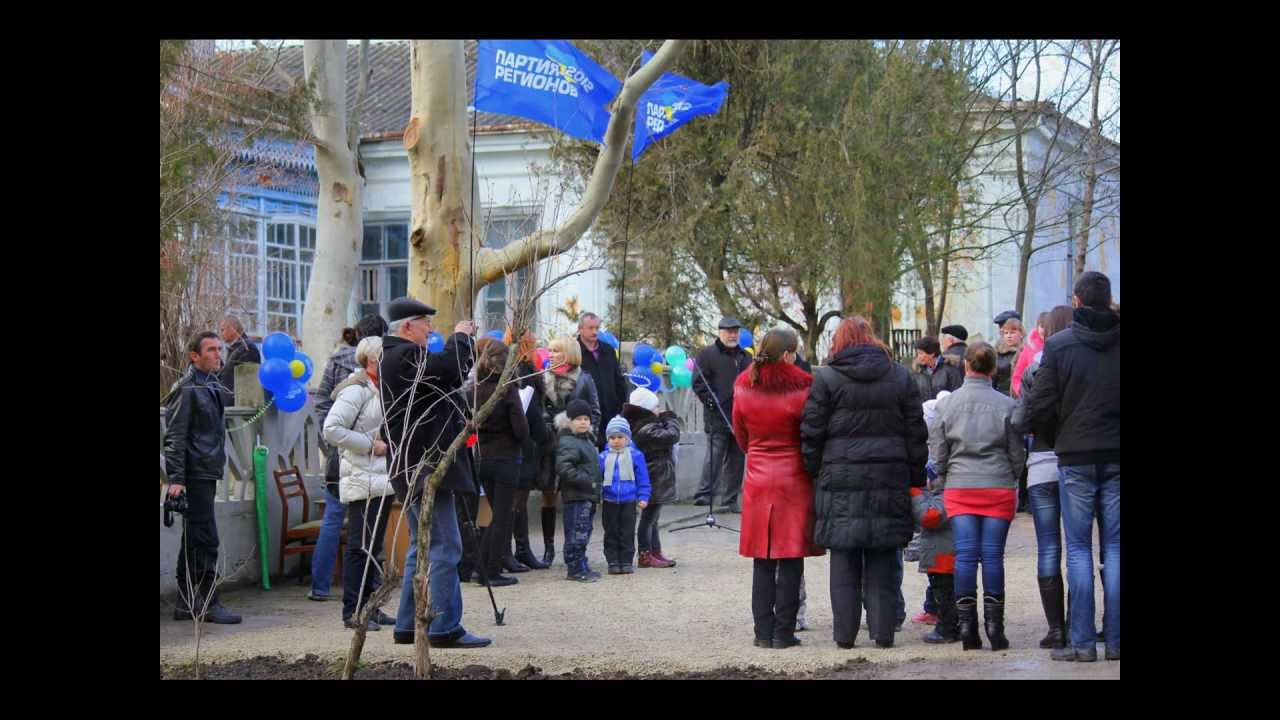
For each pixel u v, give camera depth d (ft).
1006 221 83.05
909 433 26.45
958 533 25.98
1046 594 25.71
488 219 42.47
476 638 26.63
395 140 103.71
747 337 57.26
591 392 40.24
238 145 54.75
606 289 84.69
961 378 46.88
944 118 76.33
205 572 30.07
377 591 21.86
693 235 78.84
